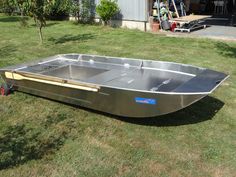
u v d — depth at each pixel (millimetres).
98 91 4625
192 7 16219
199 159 3896
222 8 16047
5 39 10953
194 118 4859
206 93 4043
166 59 7945
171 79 5035
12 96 5910
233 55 8211
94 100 4785
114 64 5898
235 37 10133
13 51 9211
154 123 4754
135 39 10398
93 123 4832
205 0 16703
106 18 12805
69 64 6199
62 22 14344
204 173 3648
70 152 4094
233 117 4895
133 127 4672
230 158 3900
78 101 5012
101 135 4492
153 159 3914
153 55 8359
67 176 3645
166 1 12664
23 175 3680
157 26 11812
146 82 4965
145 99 4289
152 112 4359
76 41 10367
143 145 4219
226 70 7004
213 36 10398
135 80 5055
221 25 12562
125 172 3688
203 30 11625
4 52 9125
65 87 5016
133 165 3809
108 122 4844
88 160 3918
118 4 12656
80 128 4695
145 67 5555
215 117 4887
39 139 4422
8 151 4148
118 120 4895
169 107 4211
